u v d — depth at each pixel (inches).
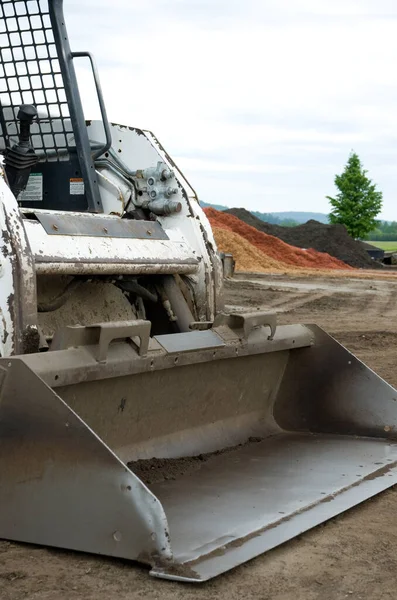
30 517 136.4
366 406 211.0
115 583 124.3
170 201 222.2
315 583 127.9
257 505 157.8
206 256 219.8
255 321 193.8
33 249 168.7
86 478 131.6
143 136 227.9
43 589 122.2
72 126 225.0
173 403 185.9
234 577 128.6
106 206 229.1
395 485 178.1
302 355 217.5
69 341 147.9
